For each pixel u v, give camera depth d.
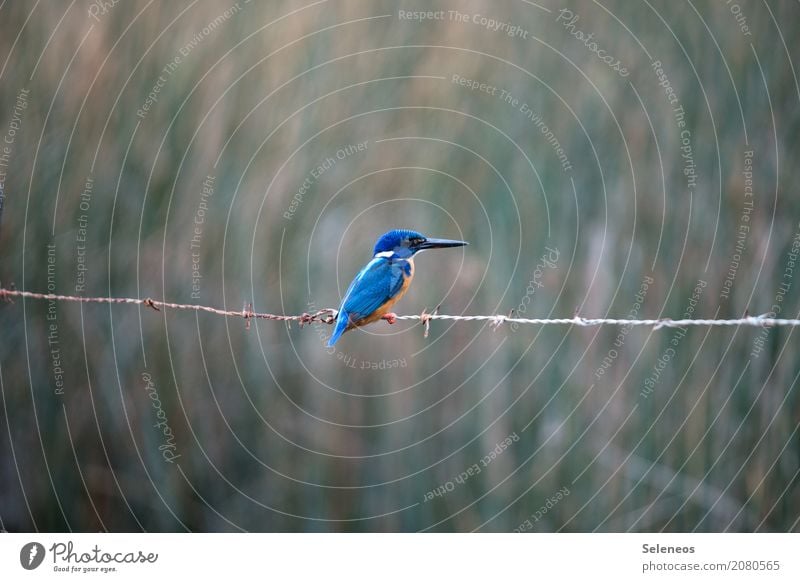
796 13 20.55
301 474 22.83
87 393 22.11
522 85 23.20
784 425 20.00
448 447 22.45
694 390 20.64
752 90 20.45
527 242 22.19
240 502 22.77
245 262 22.41
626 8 22.41
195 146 22.19
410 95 23.53
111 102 21.89
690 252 20.62
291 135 22.86
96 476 22.27
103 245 21.83
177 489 22.61
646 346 21.05
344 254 22.91
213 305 22.41
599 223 21.66
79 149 21.75
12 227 21.61
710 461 20.48
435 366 22.86
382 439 22.83
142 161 21.92
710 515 20.33
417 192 23.05
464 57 23.77
